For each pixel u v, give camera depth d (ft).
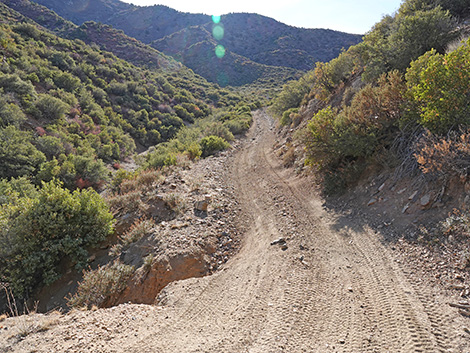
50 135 87.40
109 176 83.25
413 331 8.94
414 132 20.98
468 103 16.56
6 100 88.12
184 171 43.62
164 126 159.22
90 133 106.22
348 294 12.05
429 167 16.12
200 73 438.40
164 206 28.37
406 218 16.74
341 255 15.93
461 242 12.54
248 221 25.49
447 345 8.09
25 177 58.75
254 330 10.11
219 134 92.94
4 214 24.03
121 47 336.49
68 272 22.91
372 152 24.29
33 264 21.86
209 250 20.17
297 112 75.00
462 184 14.92
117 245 23.29
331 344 8.99
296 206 26.73
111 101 157.99
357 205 21.97
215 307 12.34
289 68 459.32
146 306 13.28
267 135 92.58
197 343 9.58
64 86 132.36
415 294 11.01
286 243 19.02
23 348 9.96
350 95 44.11
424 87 18.12
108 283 17.66
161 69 326.65
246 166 51.37
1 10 263.70
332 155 27.04
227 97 286.25
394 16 41.70
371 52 35.65
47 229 23.06
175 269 17.99
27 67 122.62
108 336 10.43
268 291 13.11
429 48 29.71
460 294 10.28
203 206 26.86
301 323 10.32
